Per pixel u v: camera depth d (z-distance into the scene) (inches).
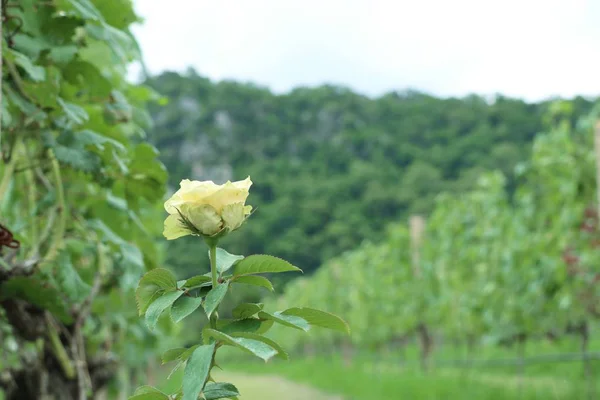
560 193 411.2
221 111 3353.8
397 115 2883.9
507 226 502.0
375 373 711.7
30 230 123.1
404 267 690.8
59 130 106.2
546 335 441.7
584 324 410.9
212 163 3270.2
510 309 441.4
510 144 2204.7
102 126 114.3
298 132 3284.9
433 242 651.5
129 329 195.2
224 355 1695.4
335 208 2415.1
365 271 852.6
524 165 420.2
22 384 135.9
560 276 395.9
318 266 2322.8
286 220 2409.0
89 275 137.3
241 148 3294.8
